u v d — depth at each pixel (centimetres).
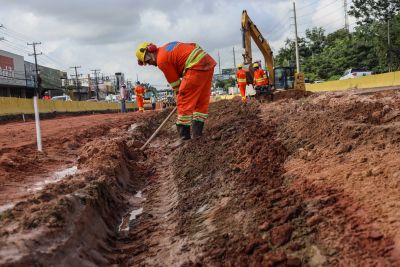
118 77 8938
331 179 458
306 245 355
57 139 1089
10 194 537
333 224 363
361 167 464
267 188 498
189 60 845
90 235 459
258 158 619
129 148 1036
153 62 887
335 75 5372
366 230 340
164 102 4244
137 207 664
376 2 4828
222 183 595
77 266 384
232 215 477
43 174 684
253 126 863
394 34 4372
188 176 721
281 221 400
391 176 410
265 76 2128
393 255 303
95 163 744
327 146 579
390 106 772
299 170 523
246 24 2181
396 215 346
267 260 355
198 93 873
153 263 448
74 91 8188
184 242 471
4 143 1007
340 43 5759
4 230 377
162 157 1021
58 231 398
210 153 766
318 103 1152
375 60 4991
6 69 4816
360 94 1491
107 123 1709
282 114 1020
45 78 6375
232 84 8856
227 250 406
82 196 505
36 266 336
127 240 528
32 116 2509
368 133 553
